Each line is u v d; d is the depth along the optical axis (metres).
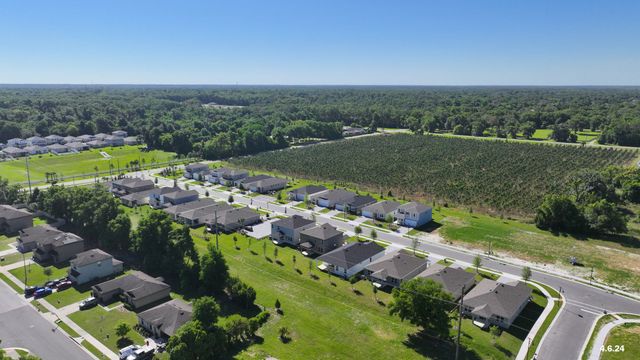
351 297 71.94
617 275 78.12
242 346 58.53
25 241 92.00
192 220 109.56
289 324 63.84
